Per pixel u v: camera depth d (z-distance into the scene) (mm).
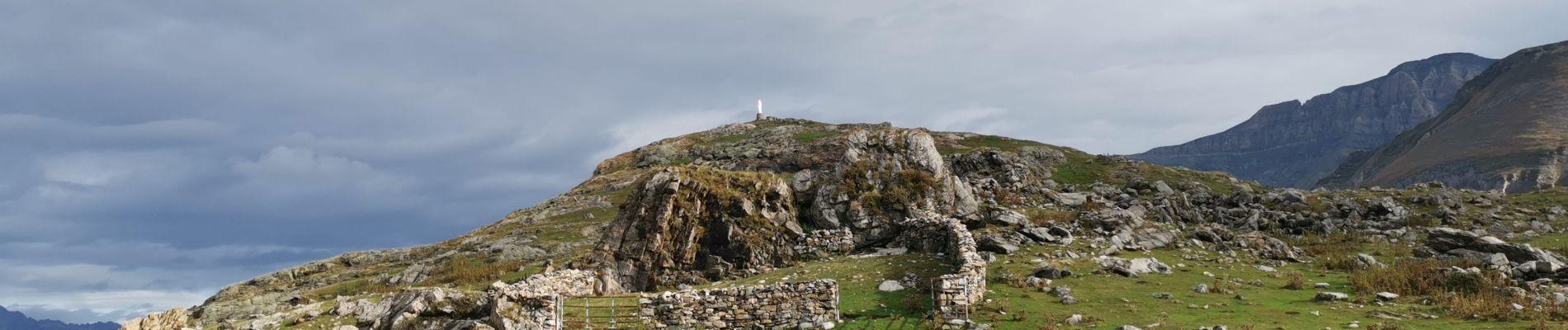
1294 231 46875
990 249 38594
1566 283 32219
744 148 101500
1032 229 40844
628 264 39562
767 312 29656
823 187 44375
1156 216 48031
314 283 61219
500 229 73812
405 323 33750
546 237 67062
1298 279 32812
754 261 39875
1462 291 29766
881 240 41875
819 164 85875
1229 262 38469
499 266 56625
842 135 95750
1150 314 27422
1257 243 42344
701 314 29984
